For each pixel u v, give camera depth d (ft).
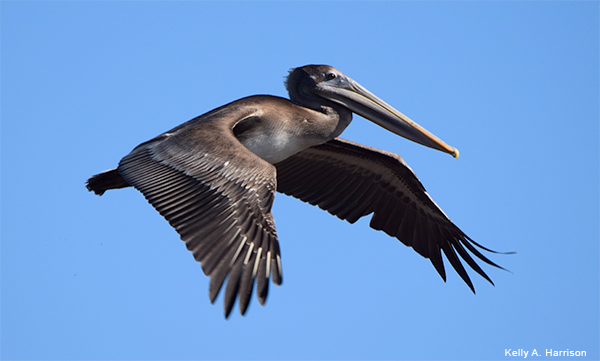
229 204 34.22
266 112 42.37
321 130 44.93
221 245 32.96
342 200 52.01
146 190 36.50
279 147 43.24
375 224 51.80
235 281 31.94
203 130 38.32
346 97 46.65
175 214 34.96
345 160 51.44
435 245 50.75
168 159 37.47
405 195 51.52
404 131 46.80
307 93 46.80
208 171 35.73
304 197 51.72
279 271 32.63
